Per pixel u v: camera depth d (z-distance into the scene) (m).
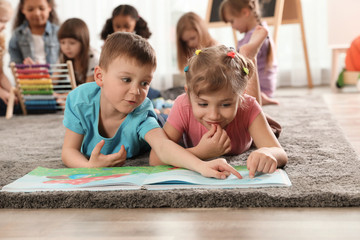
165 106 2.23
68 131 1.28
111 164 1.17
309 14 3.42
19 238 0.80
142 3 3.51
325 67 3.58
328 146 1.38
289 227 0.80
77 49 2.47
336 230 0.78
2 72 2.73
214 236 0.77
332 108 2.34
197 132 1.21
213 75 0.98
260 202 0.89
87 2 3.55
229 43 3.53
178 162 1.09
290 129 1.71
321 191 0.91
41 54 2.86
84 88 1.27
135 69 1.10
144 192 0.94
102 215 0.89
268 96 2.63
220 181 0.97
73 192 0.95
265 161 0.99
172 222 0.84
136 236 0.79
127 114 1.26
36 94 2.50
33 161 1.34
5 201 0.95
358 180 0.99
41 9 2.77
